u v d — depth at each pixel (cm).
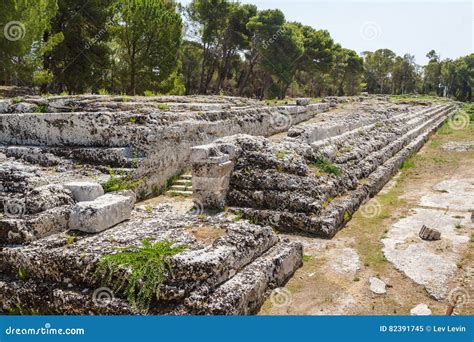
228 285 598
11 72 2336
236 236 690
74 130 1198
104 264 589
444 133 2733
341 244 913
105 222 717
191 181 1170
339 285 738
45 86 2714
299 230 973
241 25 4422
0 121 1278
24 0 2181
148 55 3072
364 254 862
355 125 1825
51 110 1393
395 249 877
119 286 577
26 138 1259
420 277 755
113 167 1100
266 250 750
